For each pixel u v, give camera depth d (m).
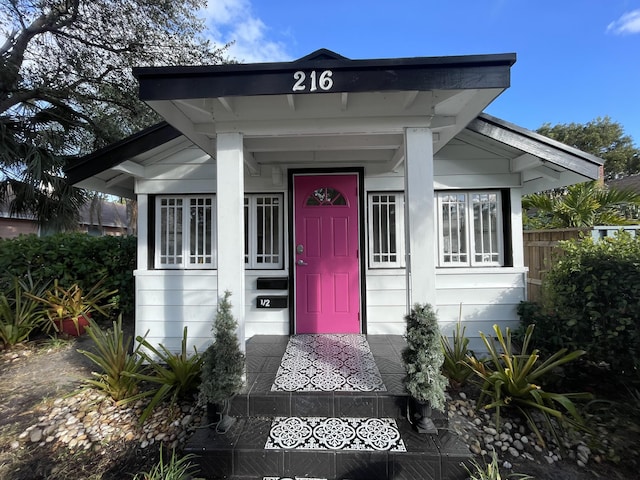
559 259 3.31
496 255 3.93
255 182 3.99
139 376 2.76
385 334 3.88
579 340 2.91
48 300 4.59
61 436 2.45
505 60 2.04
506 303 3.78
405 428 2.21
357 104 2.51
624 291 2.64
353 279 3.94
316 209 3.97
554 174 3.68
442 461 1.92
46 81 6.64
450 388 2.94
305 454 1.98
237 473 2.00
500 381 2.56
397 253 3.97
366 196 3.98
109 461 2.19
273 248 4.06
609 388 2.84
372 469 1.94
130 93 7.36
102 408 2.78
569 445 2.26
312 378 2.64
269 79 2.15
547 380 2.76
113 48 7.17
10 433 2.49
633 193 4.93
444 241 3.96
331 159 3.76
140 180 4.02
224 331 2.28
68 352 4.05
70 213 6.12
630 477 1.99
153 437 2.40
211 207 4.06
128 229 11.96
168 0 7.16
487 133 3.19
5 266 4.86
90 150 7.20
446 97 2.38
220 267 2.49
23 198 5.69
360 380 2.60
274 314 3.94
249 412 2.37
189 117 2.64
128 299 5.40
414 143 2.48
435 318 2.27
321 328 3.93
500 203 3.94
